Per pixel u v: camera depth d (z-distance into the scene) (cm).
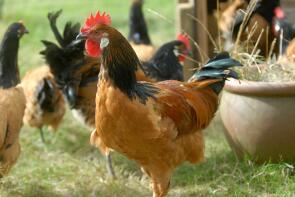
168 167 469
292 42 703
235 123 562
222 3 827
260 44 740
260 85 530
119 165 648
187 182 583
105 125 438
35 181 595
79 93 630
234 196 529
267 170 552
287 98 529
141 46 803
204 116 495
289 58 641
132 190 572
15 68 565
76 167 643
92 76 626
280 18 743
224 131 589
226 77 507
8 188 572
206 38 759
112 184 581
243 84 540
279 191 525
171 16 1319
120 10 1461
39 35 1196
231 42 696
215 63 505
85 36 441
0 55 556
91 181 595
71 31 652
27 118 723
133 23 861
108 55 426
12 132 544
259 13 752
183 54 679
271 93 528
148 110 432
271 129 539
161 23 1281
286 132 536
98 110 438
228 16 775
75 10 1480
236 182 554
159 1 1539
